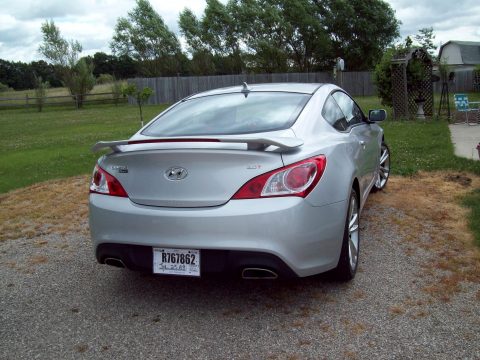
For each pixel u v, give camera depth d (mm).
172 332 3059
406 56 15031
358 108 5254
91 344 2955
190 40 49312
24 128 20609
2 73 77938
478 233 4473
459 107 13789
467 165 7355
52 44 38469
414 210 5355
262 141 2863
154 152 3041
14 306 3496
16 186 7930
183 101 4281
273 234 2896
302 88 4141
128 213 3127
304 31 47250
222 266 3010
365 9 47094
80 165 9656
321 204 3084
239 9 47406
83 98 38719
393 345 2791
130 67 77125
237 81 41562
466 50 45375
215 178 2967
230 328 3076
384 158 6238
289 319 3152
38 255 4566
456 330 2912
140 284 3812
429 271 3754
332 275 3557
